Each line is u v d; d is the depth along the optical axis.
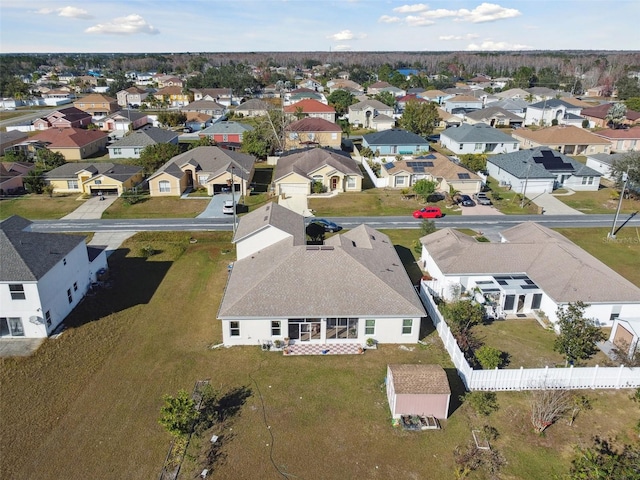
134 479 23.12
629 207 65.38
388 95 142.88
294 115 110.62
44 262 34.75
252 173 77.06
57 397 28.55
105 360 32.06
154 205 65.81
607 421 26.64
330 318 32.88
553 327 35.84
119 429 26.22
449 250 42.09
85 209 64.38
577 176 72.88
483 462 23.94
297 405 27.94
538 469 23.53
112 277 44.16
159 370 31.08
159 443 25.28
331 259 35.34
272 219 42.69
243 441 25.30
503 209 64.88
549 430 25.98
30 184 70.25
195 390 29.19
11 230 36.25
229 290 35.44
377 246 41.53
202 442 25.25
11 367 31.05
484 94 165.62
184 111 140.62
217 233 55.19
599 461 22.80
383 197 69.62
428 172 73.81
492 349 30.30
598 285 35.97
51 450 24.81
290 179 69.31
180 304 39.41
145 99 173.62
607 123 118.25
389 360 32.09
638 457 22.73
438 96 165.62
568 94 176.25
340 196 70.00
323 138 99.94
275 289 33.66
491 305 37.53
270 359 32.16
